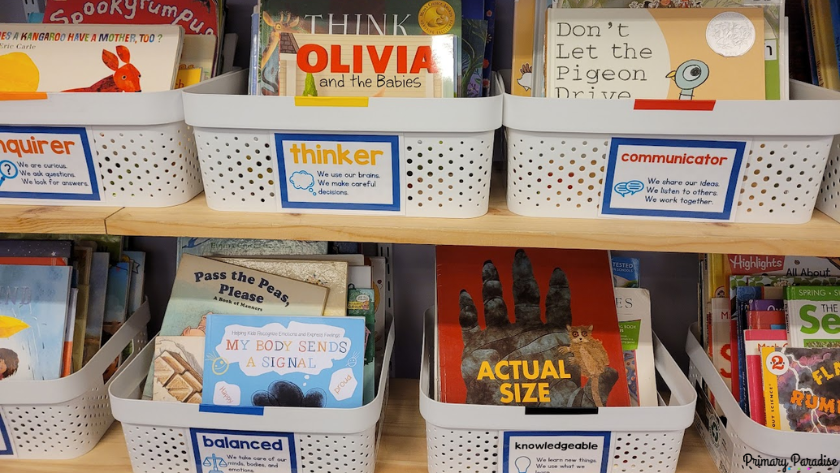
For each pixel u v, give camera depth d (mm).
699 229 902
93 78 992
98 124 917
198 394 1071
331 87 945
